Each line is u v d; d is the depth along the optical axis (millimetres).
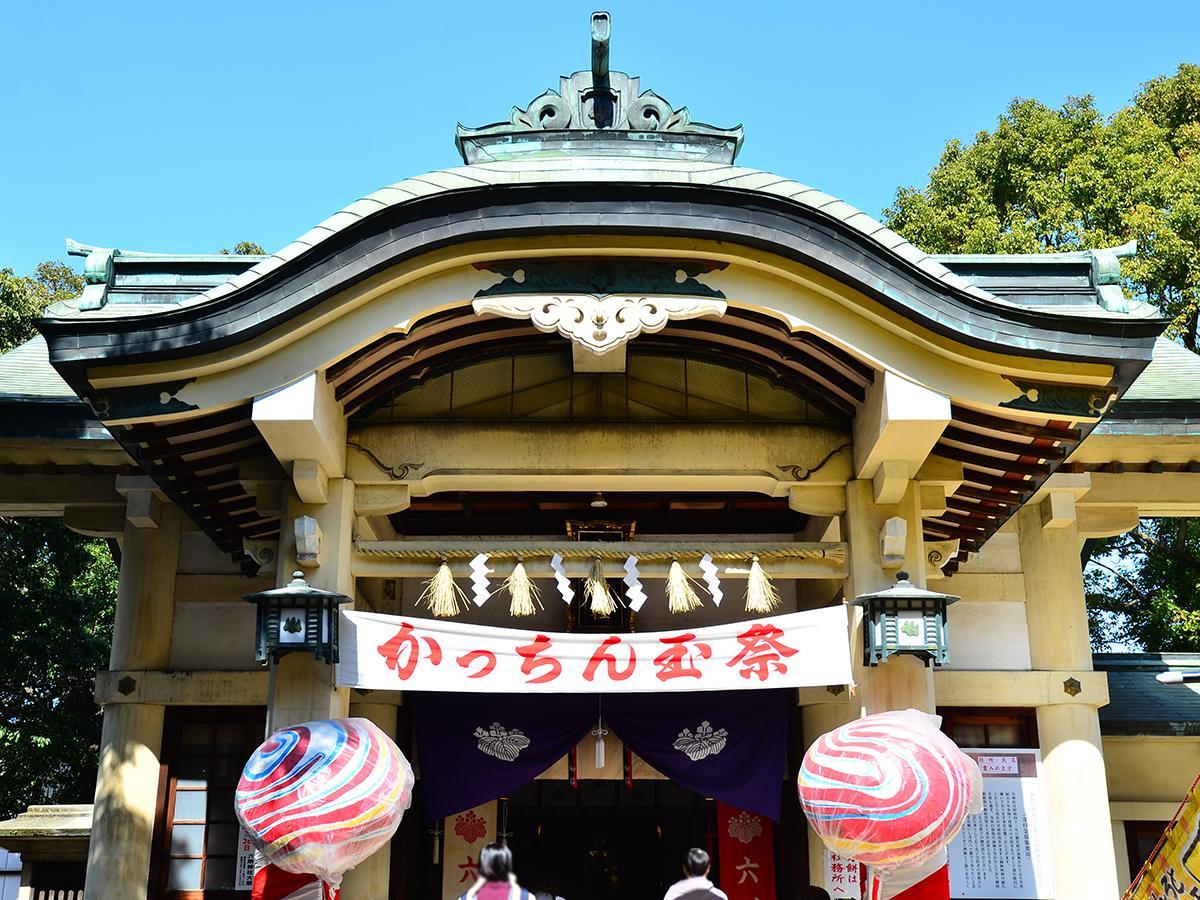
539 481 9531
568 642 9000
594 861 15109
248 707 11281
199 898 10828
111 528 12031
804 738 12039
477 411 9633
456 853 12203
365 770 7613
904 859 7469
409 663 8836
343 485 9234
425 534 12523
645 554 9352
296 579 8523
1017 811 11625
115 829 10867
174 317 8070
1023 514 12422
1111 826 12672
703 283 8469
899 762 7547
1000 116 23125
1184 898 7336
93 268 8688
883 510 9438
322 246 8102
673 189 8164
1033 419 8766
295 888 7566
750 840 12266
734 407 9758
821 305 8547
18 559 19391
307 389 8312
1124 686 14008
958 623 12070
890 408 8508
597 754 11016
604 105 9961
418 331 8828
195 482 9547
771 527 12352
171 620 11555
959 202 22234
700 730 11062
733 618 12523
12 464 11406
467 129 9727
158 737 11242
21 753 21203
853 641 9203
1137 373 8461
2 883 15945
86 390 8281
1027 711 11938
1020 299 9039
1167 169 20719
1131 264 19859
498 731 11227
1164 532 21234
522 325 9367
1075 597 12094
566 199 8148
